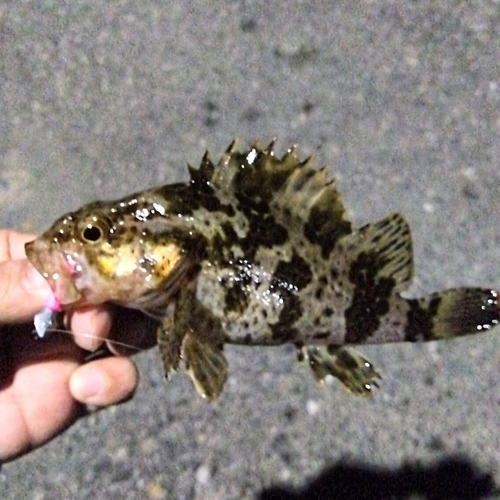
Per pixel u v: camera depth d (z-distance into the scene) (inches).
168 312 11.5
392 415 18.1
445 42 23.5
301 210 11.5
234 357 18.7
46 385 13.9
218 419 18.2
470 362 18.5
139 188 21.5
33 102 23.1
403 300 12.1
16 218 20.9
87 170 21.8
